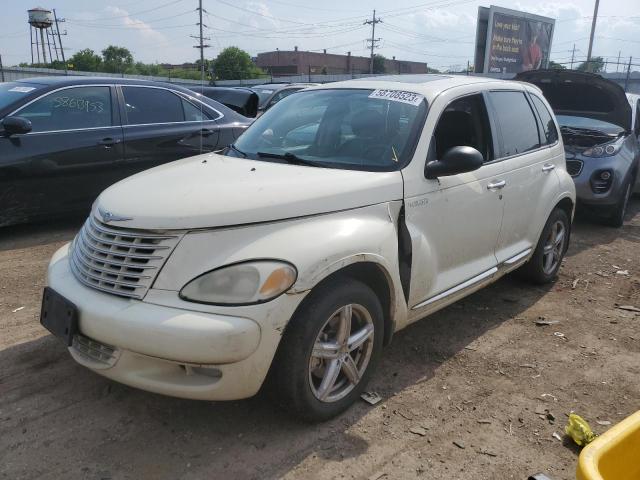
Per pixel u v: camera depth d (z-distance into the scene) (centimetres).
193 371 277
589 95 851
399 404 335
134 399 329
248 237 282
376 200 329
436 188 365
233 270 270
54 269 322
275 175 330
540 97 532
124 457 282
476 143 422
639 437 192
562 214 539
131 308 270
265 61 8406
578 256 654
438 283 379
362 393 342
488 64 4616
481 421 323
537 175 486
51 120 623
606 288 550
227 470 275
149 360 274
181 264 273
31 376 348
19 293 476
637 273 599
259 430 305
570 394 356
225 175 333
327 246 290
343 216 314
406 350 404
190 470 274
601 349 419
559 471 285
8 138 588
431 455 293
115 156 656
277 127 420
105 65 8144
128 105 677
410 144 362
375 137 374
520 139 476
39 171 605
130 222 286
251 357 267
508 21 4650
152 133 685
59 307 296
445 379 367
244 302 266
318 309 287
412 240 345
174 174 342
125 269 282
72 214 644
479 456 294
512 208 450
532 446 303
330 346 303
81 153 630
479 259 425
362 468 281
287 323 275
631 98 924
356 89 422
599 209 772
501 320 464
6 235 642
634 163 800
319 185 314
